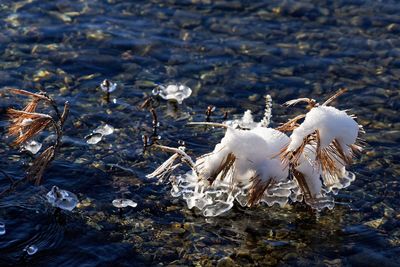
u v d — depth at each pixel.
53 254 9.96
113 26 17.52
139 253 10.12
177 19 18.11
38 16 17.75
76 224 10.59
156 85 15.12
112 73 15.48
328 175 11.27
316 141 10.35
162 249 10.24
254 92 15.09
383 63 16.45
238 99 14.80
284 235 10.73
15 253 9.91
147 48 16.58
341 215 11.22
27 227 10.41
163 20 18.00
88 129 13.26
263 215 11.18
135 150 12.71
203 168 10.53
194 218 11.00
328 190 11.58
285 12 18.72
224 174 10.42
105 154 12.48
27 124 10.20
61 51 16.14
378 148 13.05
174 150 10.99
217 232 10.72
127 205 11.09
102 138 12.98
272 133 10.63
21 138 10.31
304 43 17.25
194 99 14.71
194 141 13.19
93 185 11.59
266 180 10.30
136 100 14.49
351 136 10.08
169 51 16.55
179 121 13.83
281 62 16.33
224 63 16.17
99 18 17.89
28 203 10.92
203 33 17.50
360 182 12.03
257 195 10.34
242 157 10.30
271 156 10.35
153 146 12.88
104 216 10.85
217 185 10.97
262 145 10.33
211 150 12.94
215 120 13.95
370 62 16.48
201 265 9.97
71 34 16.94
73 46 16.41
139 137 13.16
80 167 12.01
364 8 19.05
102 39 16.81
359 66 16.28
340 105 14.67
